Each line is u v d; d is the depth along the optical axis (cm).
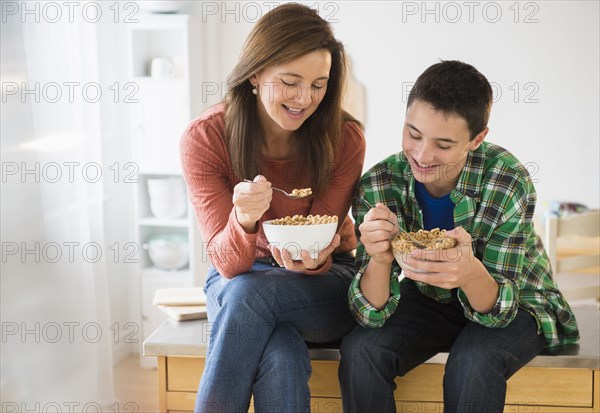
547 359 173
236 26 354
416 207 179
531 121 350
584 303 333
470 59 349
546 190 354
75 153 261
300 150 187
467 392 162
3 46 232
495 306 165
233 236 168
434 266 156
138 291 335
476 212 174
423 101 158
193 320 204
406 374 181
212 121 186
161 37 335
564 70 345
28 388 245
